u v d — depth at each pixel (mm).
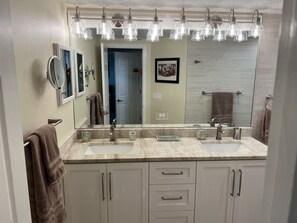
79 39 2227
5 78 625
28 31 1279
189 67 2389
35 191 1155
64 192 1859
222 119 2479
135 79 2395
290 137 451
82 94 2332
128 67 2361
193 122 2467
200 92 2445
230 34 2240
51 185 1271
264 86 2412
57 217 1377
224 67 2389
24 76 1230
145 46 2322
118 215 1954
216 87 2436
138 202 1941
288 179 460
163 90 2441
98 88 2369
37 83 1397
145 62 2361
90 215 1934
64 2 1949
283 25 477
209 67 2391
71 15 2113
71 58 2025
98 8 2135
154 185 1915
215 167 1918
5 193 618
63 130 1959
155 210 1965
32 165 1144
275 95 510
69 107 2148
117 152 2225
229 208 2002
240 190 1974
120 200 1927
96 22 2205
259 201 2000
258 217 2035
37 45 1404
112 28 2197
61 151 1823
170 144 2199
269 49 2336
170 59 2365
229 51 2352
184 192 1949
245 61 2371
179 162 1884
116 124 2432
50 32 1639
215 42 2330
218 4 2023
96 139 2342
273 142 521
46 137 1273
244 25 2281
